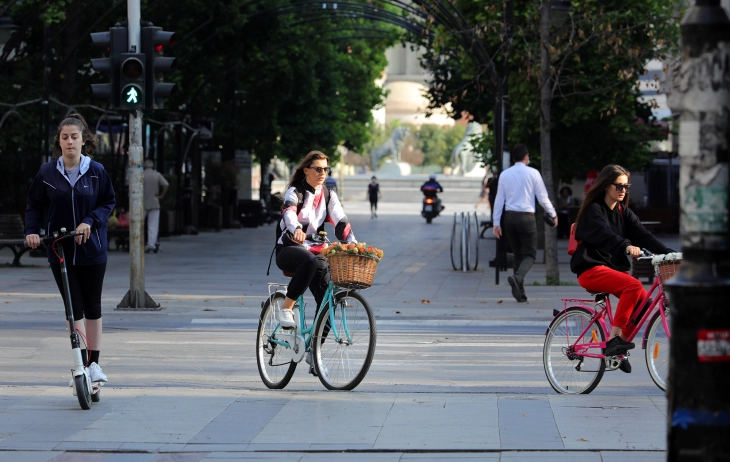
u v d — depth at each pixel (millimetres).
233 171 125562
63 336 38938
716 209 12969
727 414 12875
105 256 24719
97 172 24609
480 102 102562
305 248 26688
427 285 58969
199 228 119062
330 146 148500
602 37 64062
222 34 100812
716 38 12969
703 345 12906
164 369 31797
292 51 124375
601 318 26516
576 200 114000
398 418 22750
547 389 28172
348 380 26359
